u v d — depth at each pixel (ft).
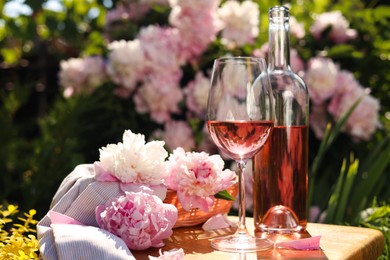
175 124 6.48
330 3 9.11
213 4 6.51
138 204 3.16
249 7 6.65
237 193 3.77
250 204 5.67
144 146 3.38
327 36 7.17
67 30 8.11
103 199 3.28
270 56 3.53
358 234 3.53
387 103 7.77
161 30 6.64
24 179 7.48
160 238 3.23
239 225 3.36
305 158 3.47
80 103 6.69
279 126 3.42
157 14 7.11
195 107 6.48
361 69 7.48
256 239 3.34
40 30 9.72
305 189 3.48
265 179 3.46
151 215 3.16
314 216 5.71
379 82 7.67
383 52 7.49
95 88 6.88
